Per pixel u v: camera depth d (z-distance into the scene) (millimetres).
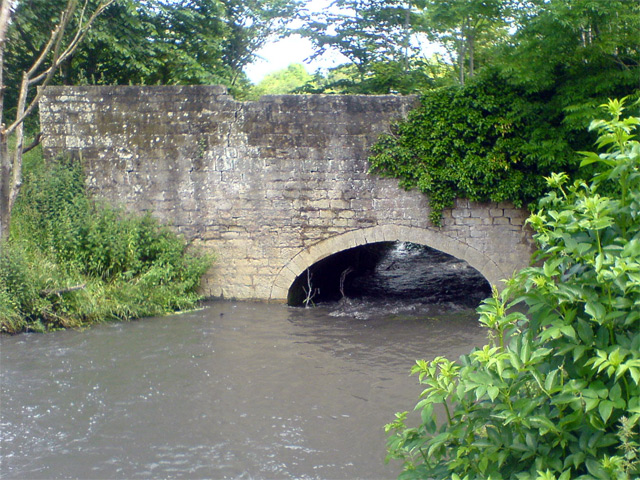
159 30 18531
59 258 12289
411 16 22188
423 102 12633
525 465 2756
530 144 12117
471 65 18641
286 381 9039
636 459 2443
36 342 10586
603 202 2686
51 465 6480
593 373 2572
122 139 13172
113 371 9273
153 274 12539
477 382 2648
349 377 9219
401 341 11148
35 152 15273
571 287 2607
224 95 12992
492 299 2900
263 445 7012
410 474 3031
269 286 13297
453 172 12531
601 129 3053
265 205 13117
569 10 10758
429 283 16906
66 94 13133
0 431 7227
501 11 12594
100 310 11797
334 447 6957
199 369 9469
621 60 11758
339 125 12844
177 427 7461
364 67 23547
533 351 2668
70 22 15414
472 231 12828
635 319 2535
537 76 11617
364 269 18812
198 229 13281
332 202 12977
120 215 13211
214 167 13133
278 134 12953
